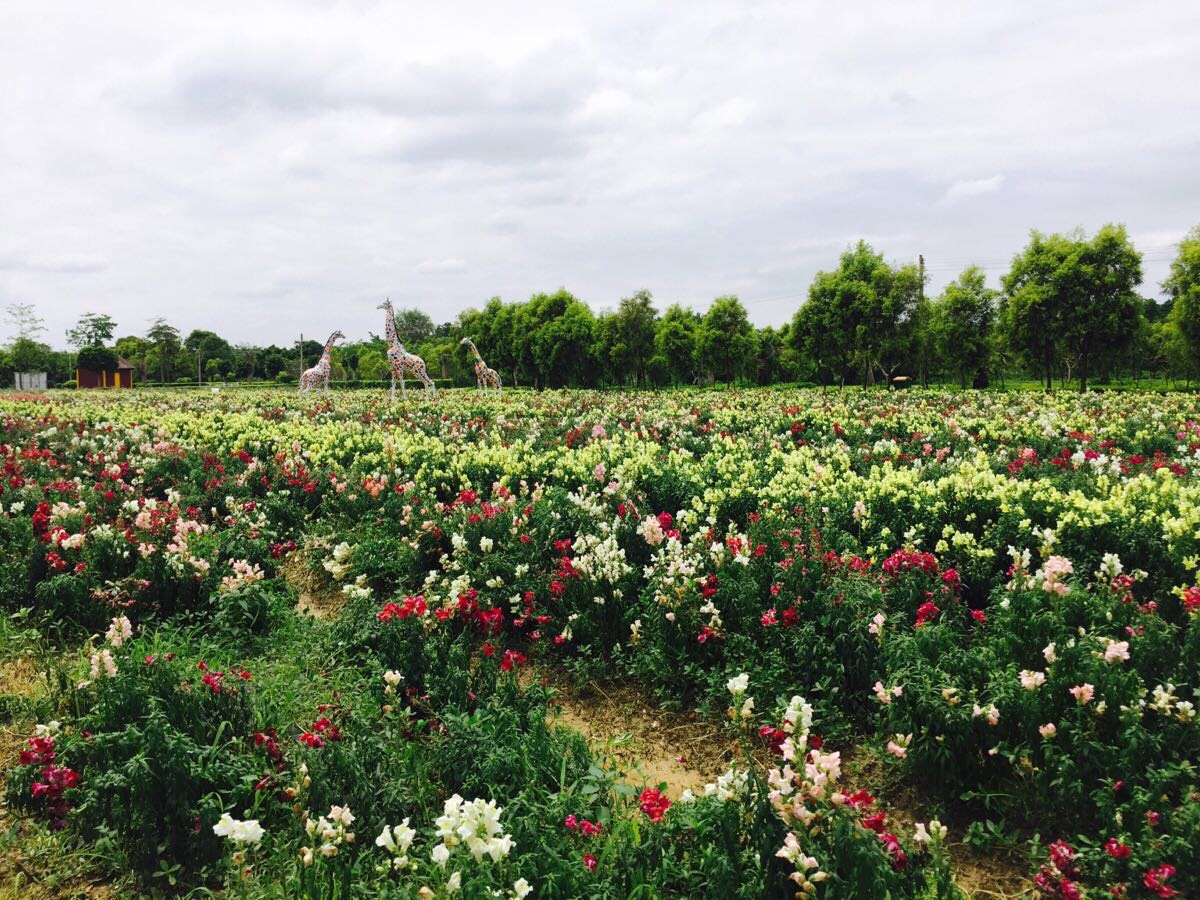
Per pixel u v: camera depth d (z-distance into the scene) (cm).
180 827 372
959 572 608
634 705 564
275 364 8131
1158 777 350
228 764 400
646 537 664
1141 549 586
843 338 3800
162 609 679
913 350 4300
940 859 314
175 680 441
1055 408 1669
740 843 331
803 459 986
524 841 334
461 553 735
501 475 1076
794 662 533
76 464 1245
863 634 500
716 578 596
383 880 323
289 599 746
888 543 696
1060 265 2936
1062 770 366
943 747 407
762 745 492
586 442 1488
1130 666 421
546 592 661
